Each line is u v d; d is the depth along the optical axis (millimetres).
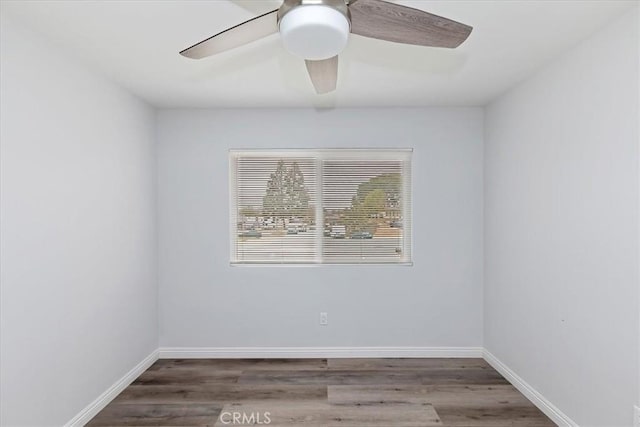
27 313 2094
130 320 3201
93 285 2689
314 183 3748
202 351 3734
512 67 2697
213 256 3734
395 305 3730
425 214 3725
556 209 2553
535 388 2811
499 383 3174
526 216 2922
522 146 2979
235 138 3725
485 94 3301
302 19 1424
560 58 2508
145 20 2045
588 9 1936
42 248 2203
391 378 3275
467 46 2369
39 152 2186
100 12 1957
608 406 2094
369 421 2600
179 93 3244
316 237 3758
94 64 2617
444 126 3711
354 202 3748
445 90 3197
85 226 2598
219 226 3736
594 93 2195
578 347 2334
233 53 2473
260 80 2945
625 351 1979
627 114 1962
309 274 3725
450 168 3711
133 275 3256
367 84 3047
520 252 3010
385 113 3721
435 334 3738
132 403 2859
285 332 3738
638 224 1896
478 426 2537
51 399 2271
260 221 3766
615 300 2041
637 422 1905
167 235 3725
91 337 2662
